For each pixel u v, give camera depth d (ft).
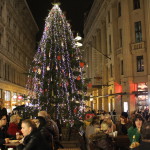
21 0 171.83
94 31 182.19
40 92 64.28
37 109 62.39
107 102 143.54
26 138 17.66
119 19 118.62
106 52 147.95
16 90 161.79
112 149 22.33
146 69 103.30
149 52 100.99
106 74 144.46
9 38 144.36
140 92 100.73
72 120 59.57
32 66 68.33
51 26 69.00
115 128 33.30
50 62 64.59
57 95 63.36
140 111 90.07
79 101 65.77
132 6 108.99
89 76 203.10
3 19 129.29
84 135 32.32
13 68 155.12
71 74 66.03
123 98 108.88
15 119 35.94
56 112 61.82
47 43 66.33
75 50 69.00
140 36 106.52
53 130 31.27
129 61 107.45
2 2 129.39
